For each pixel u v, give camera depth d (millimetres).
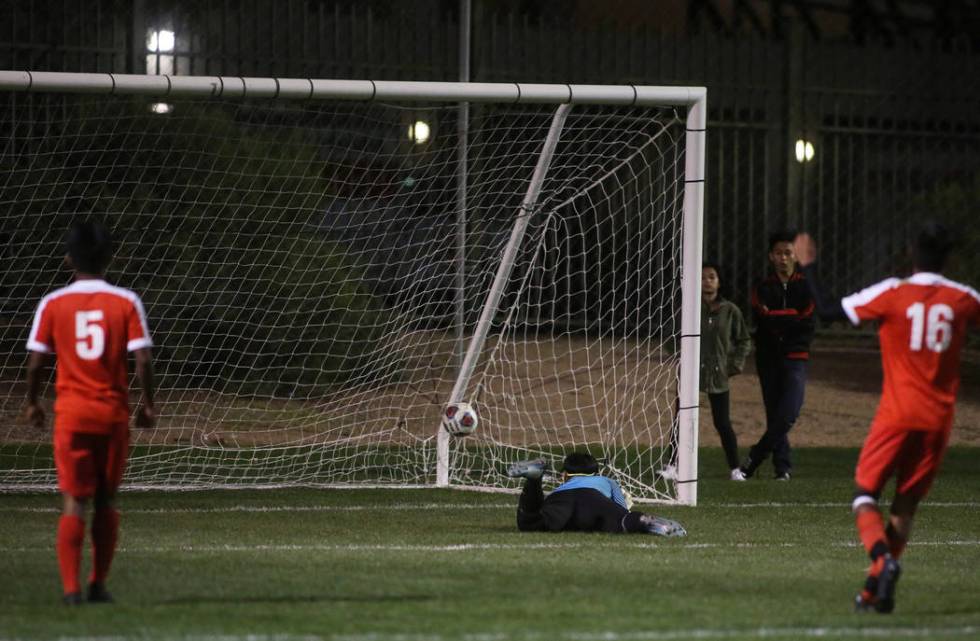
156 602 19234
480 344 38031
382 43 59812
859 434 51562
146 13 55594
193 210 47625
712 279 39875
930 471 19609
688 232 34062
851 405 55812
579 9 73750
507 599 19812
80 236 19344
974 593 21297
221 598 19672
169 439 43750
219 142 48250
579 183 61469
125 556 24172
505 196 53938
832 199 70062
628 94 34125
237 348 47594
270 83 33125
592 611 18891
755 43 67562
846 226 70188
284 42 57500
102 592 19250
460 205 43062
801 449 48312
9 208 46438
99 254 19406
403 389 48562
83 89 32312
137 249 47156
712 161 69625
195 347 46781
